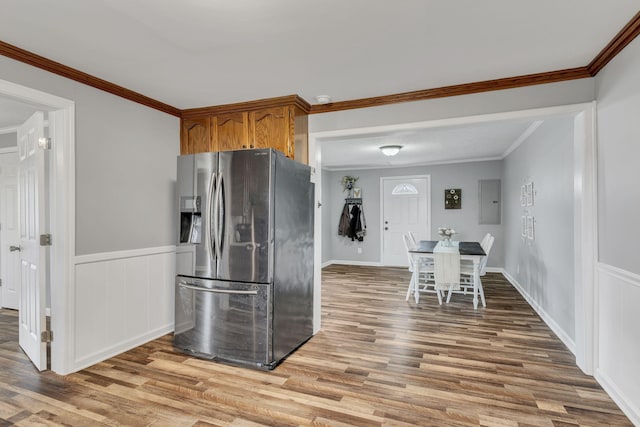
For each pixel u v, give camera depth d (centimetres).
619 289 215
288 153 313
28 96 228
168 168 343
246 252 272
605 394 228
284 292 286
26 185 280
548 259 375
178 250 301
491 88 275
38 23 190
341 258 823
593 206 248
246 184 272
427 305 454
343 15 183
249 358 271
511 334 343
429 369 266
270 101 315
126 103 298
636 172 194
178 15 182
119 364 272
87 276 267
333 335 341
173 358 285
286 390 235
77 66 246
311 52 226
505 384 242
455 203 720
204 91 297
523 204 502
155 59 236
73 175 255
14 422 198
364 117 319
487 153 630
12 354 288
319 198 354
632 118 198
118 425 196
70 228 253
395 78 269
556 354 293
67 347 253
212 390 234
